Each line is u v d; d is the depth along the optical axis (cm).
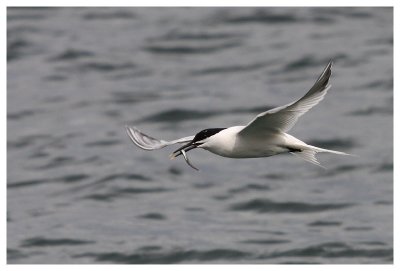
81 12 3316
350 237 1616
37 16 3259
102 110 2398
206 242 1599
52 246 1611
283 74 2619
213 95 2455
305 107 963
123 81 2622
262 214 1755
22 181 1975
